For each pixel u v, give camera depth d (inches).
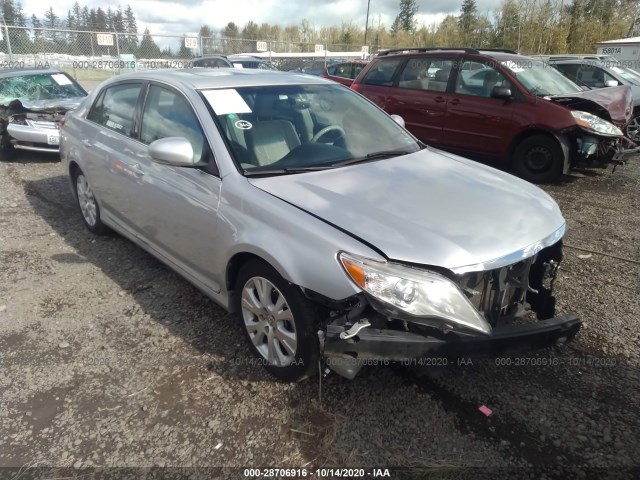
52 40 645.3
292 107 138.9
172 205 132.3
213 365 119.1
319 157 126.8
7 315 142.6
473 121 290.2
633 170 311.4
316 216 100.0
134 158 150.6
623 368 117.0
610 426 99.8
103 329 135.3
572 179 290.2
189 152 118.1
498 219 103.0
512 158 285.3
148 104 151.3
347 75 625.6
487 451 94.1
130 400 108.6
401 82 322.7
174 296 152.1
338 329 90.6
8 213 229.5
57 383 114.3
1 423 102.6
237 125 126.2
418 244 92.2
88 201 196.7
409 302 88.2
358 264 90.2
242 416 103.3
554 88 292.0
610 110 292.0
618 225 213.3
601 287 156.3
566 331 102.5
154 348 126.3
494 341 94.6
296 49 1138.7
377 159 132.0
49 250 187.2
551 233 105.9
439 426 99.7
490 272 98.0
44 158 348.8
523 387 110.7
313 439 97.3
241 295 118.0
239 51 939.3
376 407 104.7
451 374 114.4
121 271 169.2
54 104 352.2
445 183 117.3
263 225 105.7
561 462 91.7
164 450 95.6
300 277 97.4
